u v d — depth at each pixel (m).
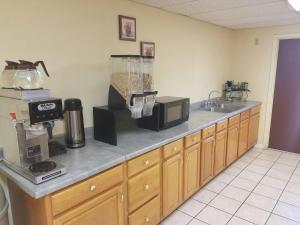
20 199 1.56
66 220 1.39
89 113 2.20
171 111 2.46
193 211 2.48
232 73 4.51
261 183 3.09
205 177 2.86
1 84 1.62
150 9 2.65
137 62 2.16
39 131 1.47
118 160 1.66
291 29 3.84
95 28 2.13
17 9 1.65
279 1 2.50
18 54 1.69
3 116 1.54
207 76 3.85
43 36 1.80
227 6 2.68
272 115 4.33
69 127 1.85
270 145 4.43
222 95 4.38
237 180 3.17
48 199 1.29
